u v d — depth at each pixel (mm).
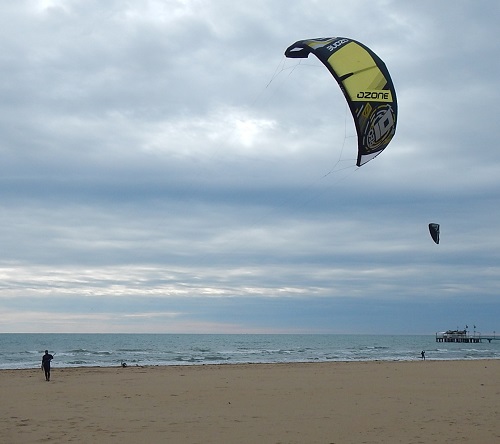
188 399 17000
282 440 10539
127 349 76375
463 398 16906
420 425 12055
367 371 29500
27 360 48125
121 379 24844
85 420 12969
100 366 36875
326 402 16062
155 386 21297
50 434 11195
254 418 13141
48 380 23938
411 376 25797
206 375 26984
